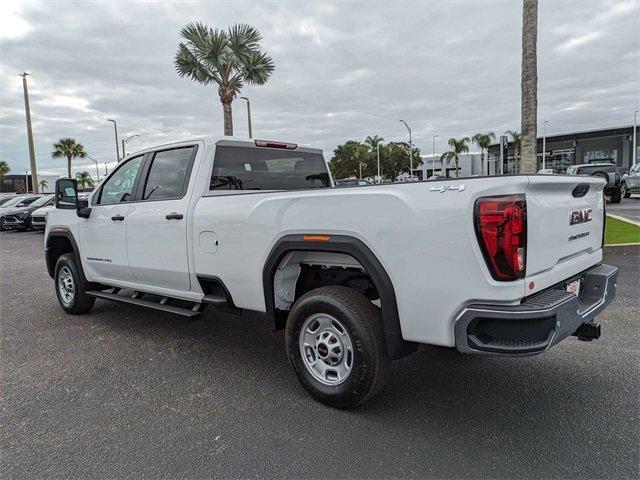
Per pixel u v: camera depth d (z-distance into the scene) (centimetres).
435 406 333
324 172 565
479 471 258
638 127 5503
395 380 378
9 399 358
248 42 1866
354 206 304
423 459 270
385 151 7300
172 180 456
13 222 1958
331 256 348
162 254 449
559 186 297
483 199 257
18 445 293
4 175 7150
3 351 465
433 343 281
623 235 986
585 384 359
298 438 295
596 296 340
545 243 284
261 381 384
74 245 571
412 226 279
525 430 298
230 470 264
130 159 510
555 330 262
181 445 290
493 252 254
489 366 399
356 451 279
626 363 394
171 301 477
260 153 484
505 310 255
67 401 353
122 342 487
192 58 1853
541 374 379
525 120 1006
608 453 271
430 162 8431
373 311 314
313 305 330
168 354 450
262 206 357
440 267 271
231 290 392
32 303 672
